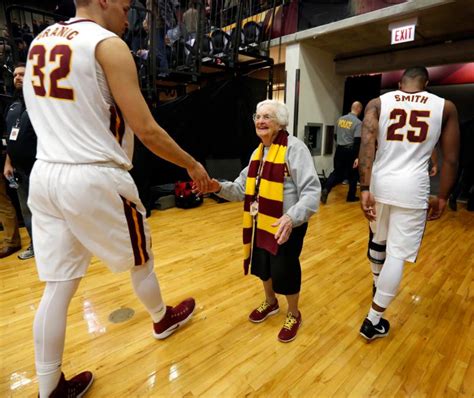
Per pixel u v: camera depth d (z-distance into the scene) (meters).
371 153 1.51
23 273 2.31
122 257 1.12
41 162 0.98
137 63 3.81
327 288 2.12
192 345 1.56
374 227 1.65
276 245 1.45
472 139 3.89
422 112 1.40
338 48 5.35
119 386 1.31
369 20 4.07
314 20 4.72
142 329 1.68
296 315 1.67
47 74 0.92
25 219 2.51
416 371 1.40
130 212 1.11
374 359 1.47
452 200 4.13
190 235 3.18
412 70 1.47
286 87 5.41
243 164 5.17
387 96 1.50
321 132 5.78
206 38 4.26
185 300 1.78
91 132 0.95
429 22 4.04
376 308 1.55
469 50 4.33
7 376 1.37
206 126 4.65
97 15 1.00
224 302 1.95
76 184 0.94
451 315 1.83
